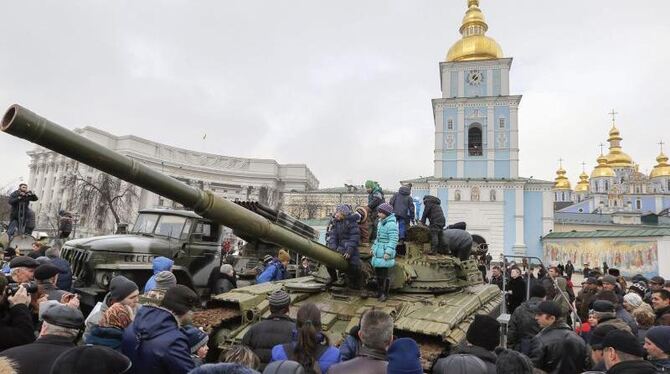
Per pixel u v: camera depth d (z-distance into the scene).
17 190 12.11
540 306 5.26
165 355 3.41
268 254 14.93
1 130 3.59
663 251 27.75
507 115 43.25
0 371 2.79
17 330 3.90
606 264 29.72
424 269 7.48
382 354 3.37
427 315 6.08
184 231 9.86
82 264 8.79
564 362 4.87
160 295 5.14
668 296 6.42
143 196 61.91
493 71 44.12
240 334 6.35
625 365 3.54
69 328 3.27
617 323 4.51
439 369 3.54
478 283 9.27
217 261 10.47
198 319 6.39
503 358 3.26
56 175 74.81
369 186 9.02
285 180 86.56
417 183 44.34
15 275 5.39
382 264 6.68
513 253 41.31
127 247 9.03
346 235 6.98
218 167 78.31
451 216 42.78
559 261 38.44
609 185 80.62
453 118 44.31
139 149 67.50
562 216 53.88
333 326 6.29
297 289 7.31
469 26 47.62
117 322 3.68
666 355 4.04
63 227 12.99
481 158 43.41
